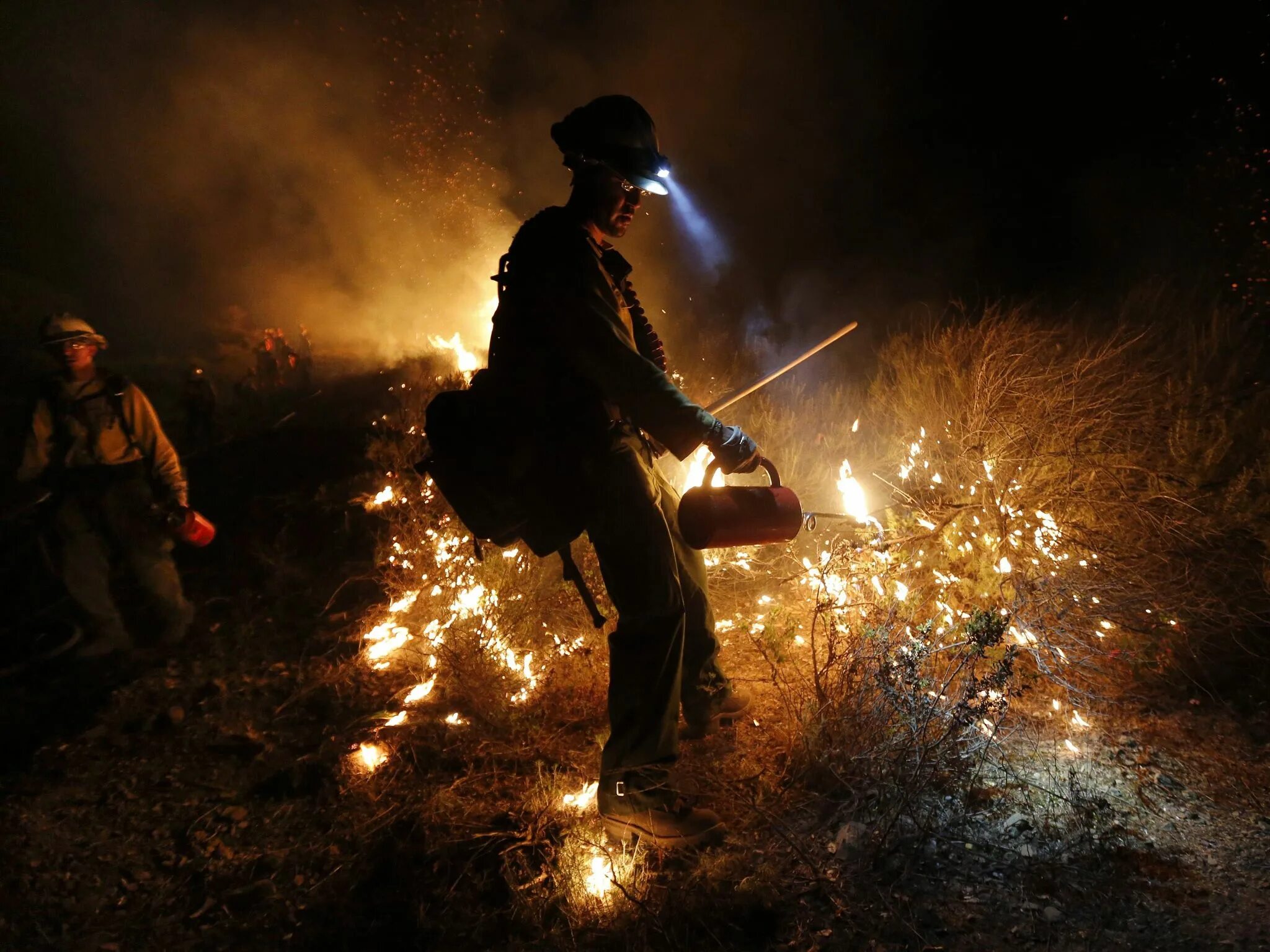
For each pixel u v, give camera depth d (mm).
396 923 2506
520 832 2758
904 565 3684
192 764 3408
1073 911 2289
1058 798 2662
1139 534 3648
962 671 3078
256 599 4809
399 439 6223
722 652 3713
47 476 4160
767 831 2686
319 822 3004
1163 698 3127
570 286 2518
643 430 2594
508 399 2650
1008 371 4121
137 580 4363
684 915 2363
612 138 2607
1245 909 2244
